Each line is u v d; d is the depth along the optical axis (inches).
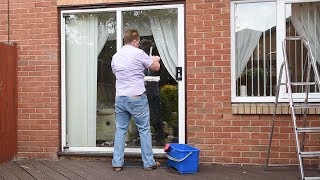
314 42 247.9
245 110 243.0
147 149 235.3
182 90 255.0
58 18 269.0
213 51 247.4
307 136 239.3
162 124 259.3
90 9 266.4
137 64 230.4
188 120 250.1
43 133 269.1
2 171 236.7
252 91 251.6
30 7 270.1
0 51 252.5
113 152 251.1
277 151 242.1
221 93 246.8
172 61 259.1
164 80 259.8
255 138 243.6
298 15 248.8
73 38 273.1
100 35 270.5
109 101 269.9
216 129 247.3
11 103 264.7
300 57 248.4
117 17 263.9
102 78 270.8
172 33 259.8
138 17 264.1
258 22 251.9
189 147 236.1
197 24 249.1
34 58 269.6
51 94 267.9
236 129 245.6
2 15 272.7
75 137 273.6
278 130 241.9
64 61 271.1
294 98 245.6
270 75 250.7
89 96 272.4
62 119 270.4
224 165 245.8
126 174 226.7
